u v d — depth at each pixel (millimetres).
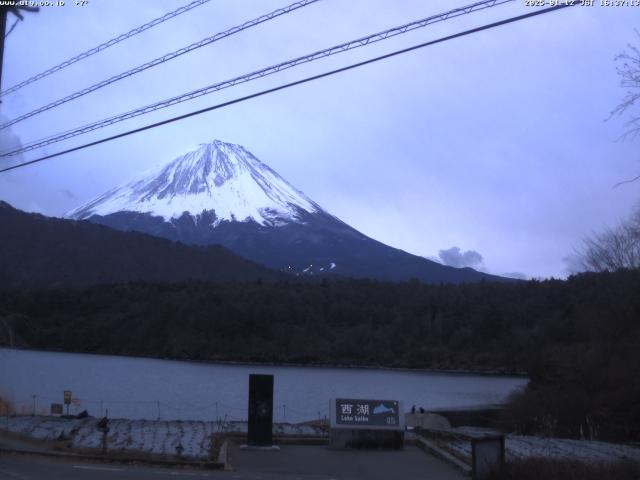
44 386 66250
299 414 54250
